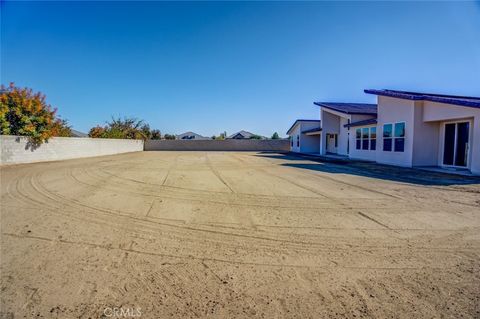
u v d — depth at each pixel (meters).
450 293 2.72
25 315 2.39
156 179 10.02
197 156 24.39
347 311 2.46
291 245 3.93
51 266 3.27
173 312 2.45
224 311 2.46
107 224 4.85
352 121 20.11
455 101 11.33
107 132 33.88
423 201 6.48
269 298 2.66
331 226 4.73
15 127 15.91
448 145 12.97
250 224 4.86
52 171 12.16
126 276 3.06
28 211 5.65
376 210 5.73
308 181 9.57
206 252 3.70
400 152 14.61
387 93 15.40
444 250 3.74
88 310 2.47
